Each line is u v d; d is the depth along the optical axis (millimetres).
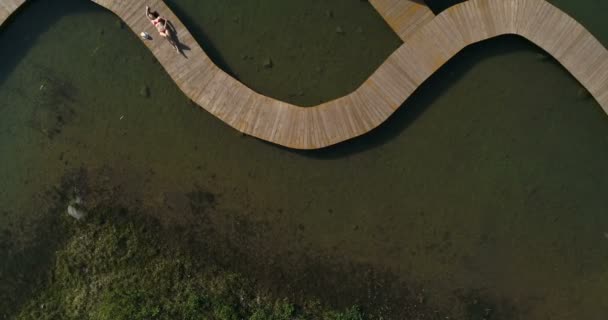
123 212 10188
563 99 10000
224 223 10203
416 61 9859
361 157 10133
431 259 10094
